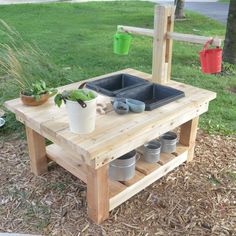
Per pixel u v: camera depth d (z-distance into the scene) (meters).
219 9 11.66
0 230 2.02
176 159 2.52
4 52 4.34
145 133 2.02
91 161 1.75
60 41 6.46
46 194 2.30
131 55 5.64
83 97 1.76
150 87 2.47
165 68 2.58
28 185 2.39
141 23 8.33
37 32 7.15
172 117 2.12
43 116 2.06
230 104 3.83
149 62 5.27
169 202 2.27
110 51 5.86
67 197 2.28
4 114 3.35
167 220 2.12
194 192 2.37
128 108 2.09
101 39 6.72
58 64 5.04
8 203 2.23
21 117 2.14
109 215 2.14
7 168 2.58
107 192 2.01
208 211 2.20
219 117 3.50
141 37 6.97
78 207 2.20
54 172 2.53
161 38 2.44
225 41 5.21
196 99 2.33
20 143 2.92
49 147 2.54
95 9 10.71
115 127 1.92
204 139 3.06
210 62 2.28
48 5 11.32
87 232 2.01
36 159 2.42
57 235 1.99
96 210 2.02
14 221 2.09
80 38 6.77
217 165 2.68
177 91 2.37
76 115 1.79
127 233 2.01
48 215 2.13
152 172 2.33
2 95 3.78
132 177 2.26
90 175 1.94
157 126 2.05
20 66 3.86
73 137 1.81
